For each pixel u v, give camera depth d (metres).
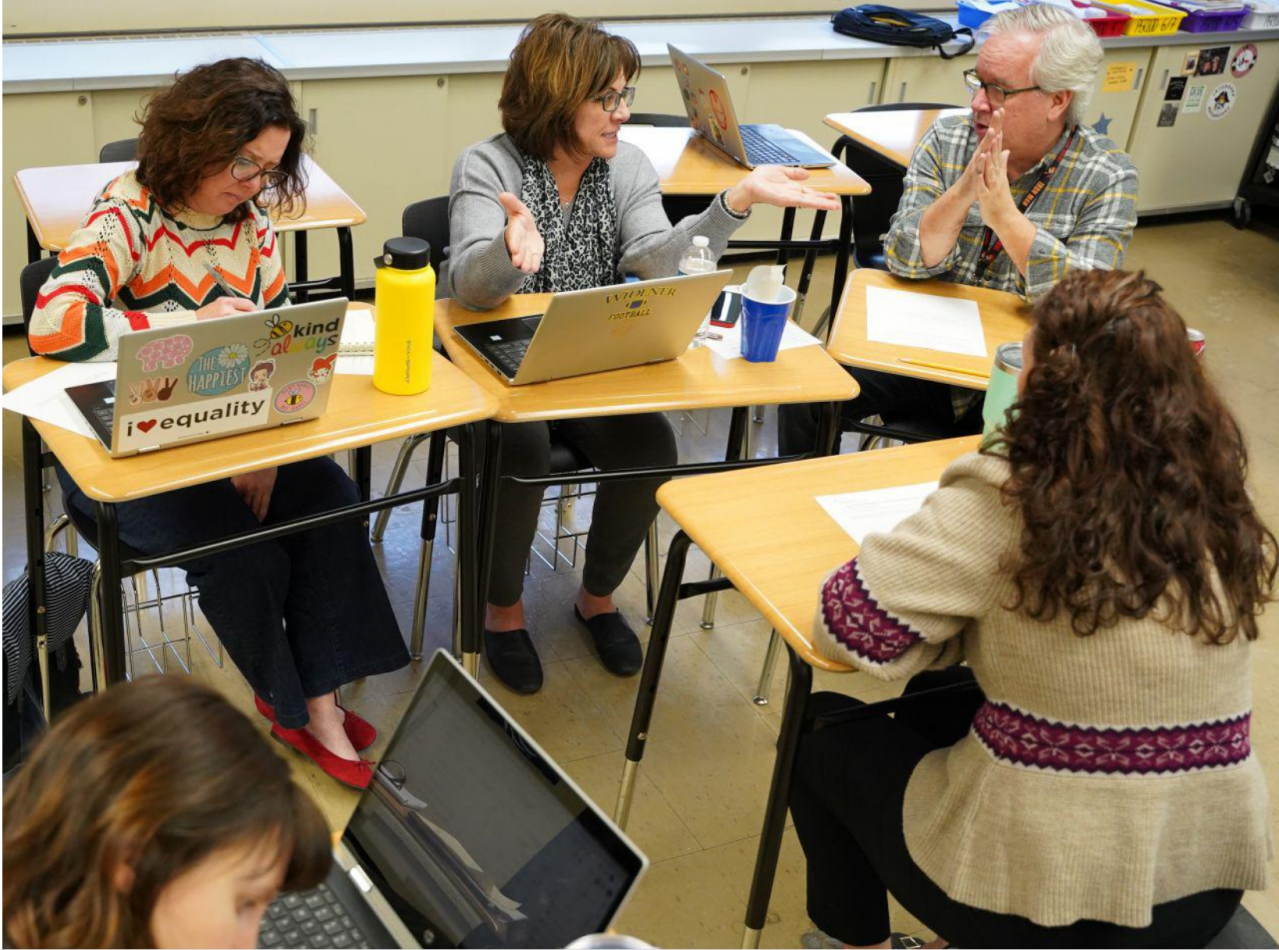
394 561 2.86
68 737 0.71
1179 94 5.17
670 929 2.02
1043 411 1.25
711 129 3.29
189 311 1.95
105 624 1.79
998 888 1.35
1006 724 1.34
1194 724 1.29
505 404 2.01
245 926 0.73
